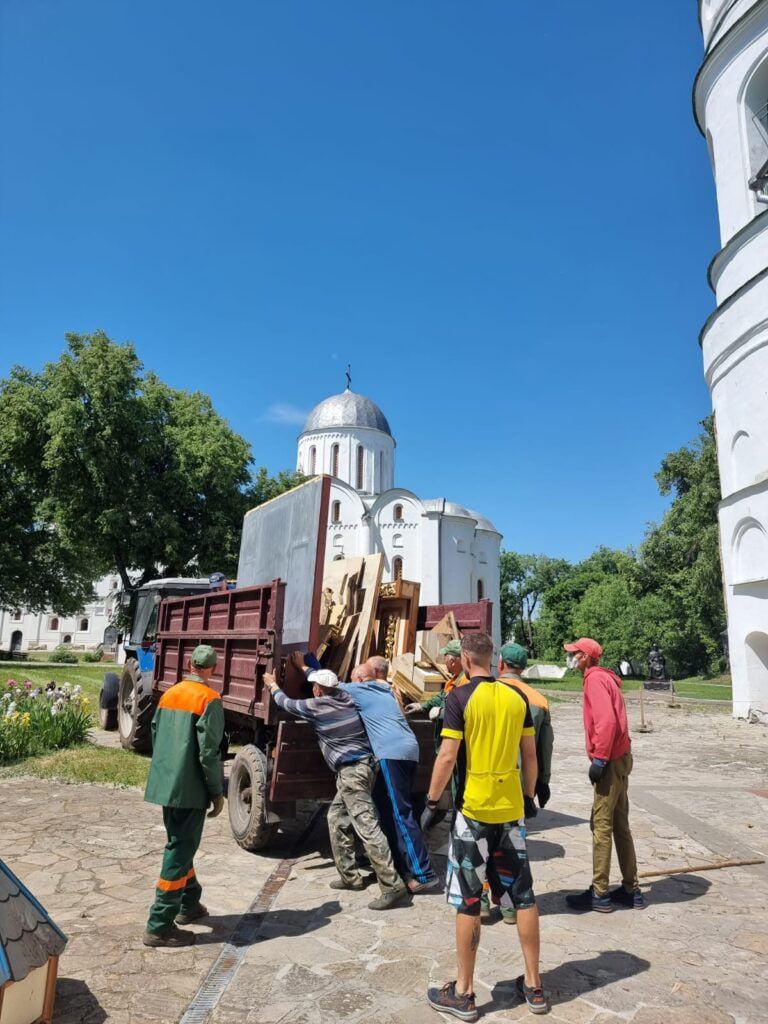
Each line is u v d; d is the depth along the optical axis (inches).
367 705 217.5
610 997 145.2
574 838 274.2
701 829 287.0
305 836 267.9
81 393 1198.9
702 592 1513.3
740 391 753.6
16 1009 117.0
